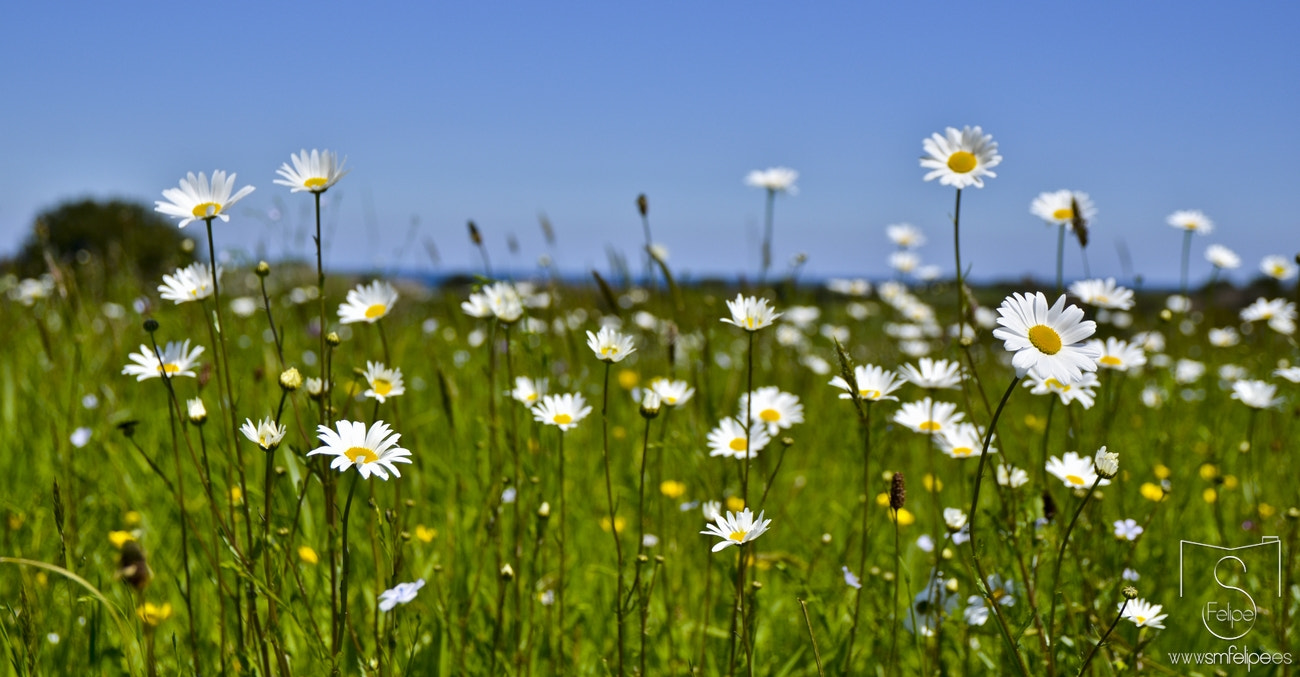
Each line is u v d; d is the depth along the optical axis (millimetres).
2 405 1493
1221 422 1791
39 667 1095
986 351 2490
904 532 1394
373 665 1104
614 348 1105
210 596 1205
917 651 1135
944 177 1111
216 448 1300
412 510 1328
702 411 1339
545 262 1615
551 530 1261
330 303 2205
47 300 2059
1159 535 1355
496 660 1161
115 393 1467
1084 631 1166
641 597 1113
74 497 1305
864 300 2715
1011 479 1163
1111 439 1580
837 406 1998
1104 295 1296
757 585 1122
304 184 1074
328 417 1075
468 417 1577
